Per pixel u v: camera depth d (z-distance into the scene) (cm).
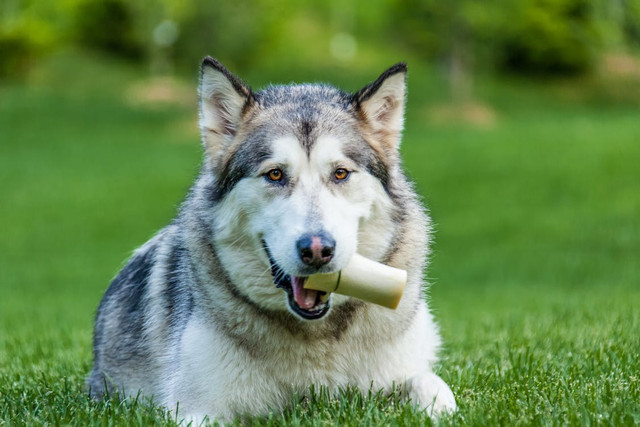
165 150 3778
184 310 525
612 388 507
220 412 490
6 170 3378
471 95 4938
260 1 5316
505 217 2494
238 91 503
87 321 1157
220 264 493
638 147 3095
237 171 487
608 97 5356
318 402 484
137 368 577
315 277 450
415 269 511
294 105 500
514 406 473
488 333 845
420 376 501
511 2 4947
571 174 2847
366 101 500
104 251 2427
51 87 4834
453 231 2408
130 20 5409
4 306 1459
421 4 4997
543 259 2030
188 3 5234
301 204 459
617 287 1547
